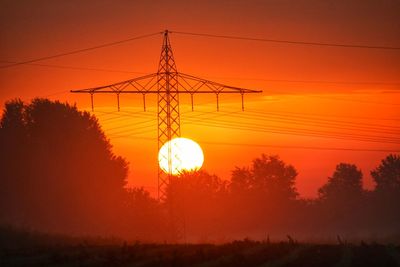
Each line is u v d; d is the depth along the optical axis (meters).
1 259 113.56
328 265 108.81
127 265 104.75
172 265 104.19
